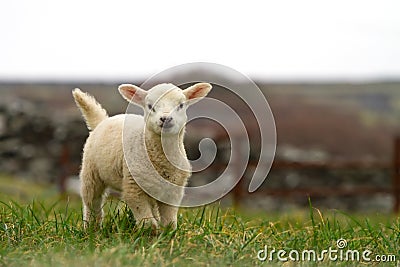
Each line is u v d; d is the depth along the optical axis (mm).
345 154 30969
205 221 8680
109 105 28219
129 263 6902
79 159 22734
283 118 35906
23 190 19375
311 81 46594
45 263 6938
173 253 7352
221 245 7758
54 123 23328
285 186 21172
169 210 8305
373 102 43219
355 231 9031
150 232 7973
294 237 8430
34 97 39406
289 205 20578
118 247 7223
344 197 21016
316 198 21016
